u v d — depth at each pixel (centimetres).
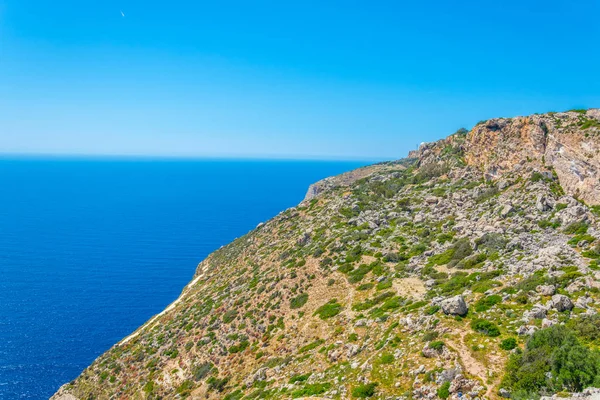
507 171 6838
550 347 2420
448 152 9469
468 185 7450
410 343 3212
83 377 6869
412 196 8200
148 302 13900
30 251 19862
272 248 8688
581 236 4119
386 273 5388
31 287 14788
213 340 5841
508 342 2714
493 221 5494
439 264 5053
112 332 11456
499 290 3559
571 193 5372
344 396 2956
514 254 4322
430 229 6388
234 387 4550
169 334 6862
